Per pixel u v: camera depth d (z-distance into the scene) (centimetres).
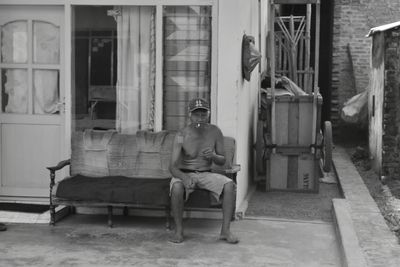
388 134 922
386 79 916
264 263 554
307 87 1122
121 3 709
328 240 634
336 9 1379
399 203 789
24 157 750
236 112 691
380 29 932
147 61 720
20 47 743
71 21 723
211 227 668
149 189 630
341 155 1194
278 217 729
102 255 569
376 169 997
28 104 746
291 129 897
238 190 741
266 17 1245
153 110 721
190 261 555
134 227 666
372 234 602
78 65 731
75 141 701
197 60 708
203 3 691
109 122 734
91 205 645
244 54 723
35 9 733
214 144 634
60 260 554
